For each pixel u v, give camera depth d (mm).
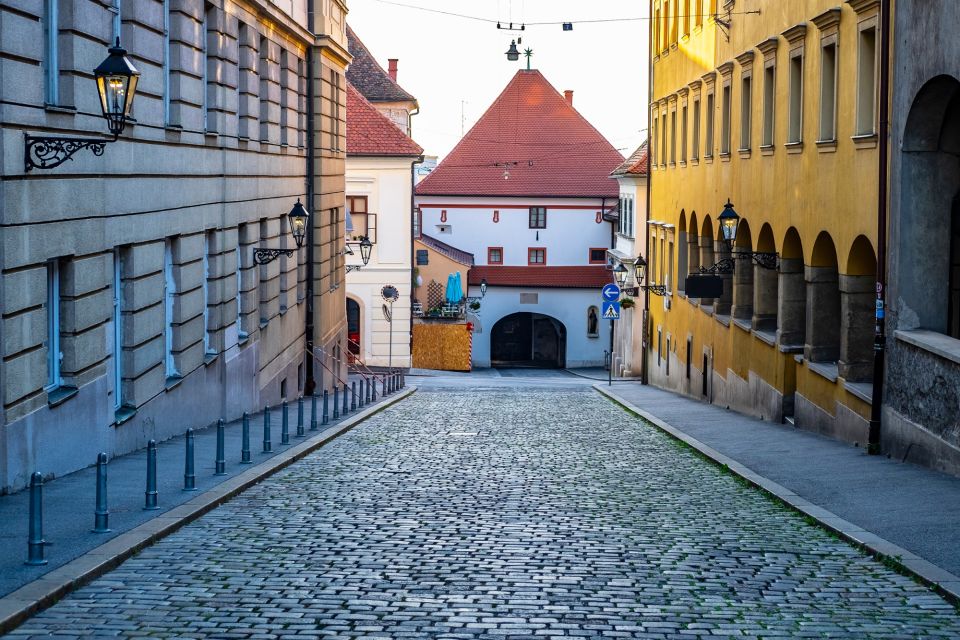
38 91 13188
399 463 18328
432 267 66562
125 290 17109
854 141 20047
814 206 22672
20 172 12773
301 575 9859
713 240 33500
